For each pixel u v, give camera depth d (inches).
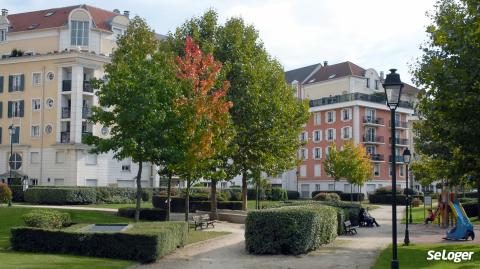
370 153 2714.1
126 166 1929.1
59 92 1855.3
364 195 2652.6
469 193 2256.4
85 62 1846.7
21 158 1892.2
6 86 1946.4
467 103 552.4
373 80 2962.6
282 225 626.5
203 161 866.8
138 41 1122.0
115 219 984.3
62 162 1830.7
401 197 2180.1
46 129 1867.6
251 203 1779.0
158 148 802.2
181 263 565.3
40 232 607.5
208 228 960.9
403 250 663.8
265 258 601.3
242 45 1181.1
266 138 1186.6
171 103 827.4
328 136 2842.0
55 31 1943.9
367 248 696.4
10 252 597.6
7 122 1931.6
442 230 1010.7
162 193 1519.4
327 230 740.7
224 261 580.1
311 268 534.3
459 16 581.6
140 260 568.1
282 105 1239.5
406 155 901.8
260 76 1175.6
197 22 1185.4
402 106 2908.5
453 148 634.2
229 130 976.9
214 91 969.5
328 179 2822.3
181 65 918.4
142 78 808.3
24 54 1956.2
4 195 1194.0
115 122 816.9
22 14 2121.1
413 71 709.3
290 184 3002.0
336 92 2910.9
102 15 2063.2
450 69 572.1
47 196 1422.2
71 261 536.7
